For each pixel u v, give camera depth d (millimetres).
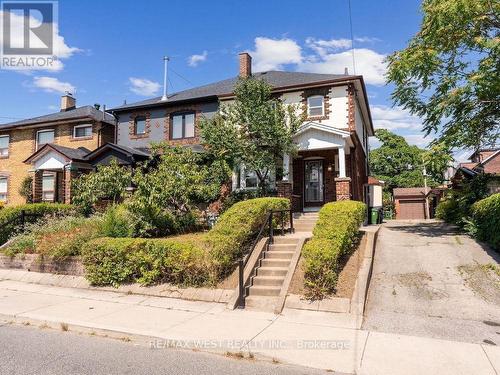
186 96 20891
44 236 11586
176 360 5254
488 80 11289
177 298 8523
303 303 7656
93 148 21891
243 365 5117
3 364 4992
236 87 16219
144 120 21172
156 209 12070
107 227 11180
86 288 9523
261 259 9555
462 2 10938
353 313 7230
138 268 9375
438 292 7965
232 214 10258
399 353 5469
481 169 18875
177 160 13406
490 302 7457
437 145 12414
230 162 16234
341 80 16969
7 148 24203
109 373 4734
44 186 21469
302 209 17703
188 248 9023
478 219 11578
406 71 12648
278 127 14586
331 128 14945
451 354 5426
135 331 6281
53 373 4703
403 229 14469
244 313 7457
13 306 7926
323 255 8039
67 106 25734
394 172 44688
